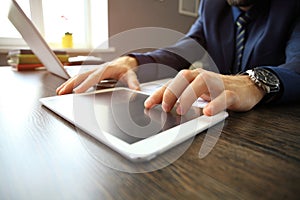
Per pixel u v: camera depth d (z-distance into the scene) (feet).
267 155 0.61
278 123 0.89
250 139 0.72
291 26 2.02
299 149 0.65
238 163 0.56
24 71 2.52
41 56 2.34
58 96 1.21
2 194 0.43
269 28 2.11
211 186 0.46
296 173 0.52
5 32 3.84
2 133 0.73
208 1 2.81
